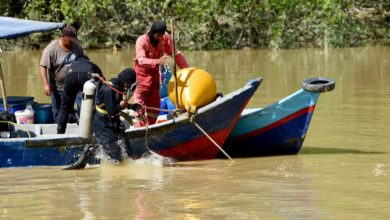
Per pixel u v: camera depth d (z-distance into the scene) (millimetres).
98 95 14859
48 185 13070
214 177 13547
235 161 15281
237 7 40156
